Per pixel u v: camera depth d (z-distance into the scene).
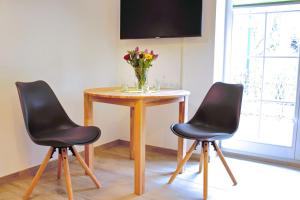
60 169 2.50
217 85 2.62
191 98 3.03
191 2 2.82
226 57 3.10
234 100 2.40
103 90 2.58
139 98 2.19
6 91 2.34
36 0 2.50
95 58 3.18
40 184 2.40
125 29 3.25
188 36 2.88
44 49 2.61
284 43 2.85
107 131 3.42
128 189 2.32
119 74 3.50
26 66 2.47
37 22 2.53
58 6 2.71
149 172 2.68
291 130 2.89
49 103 2.40
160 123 3.25
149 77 3.28
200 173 2.66
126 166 2.83
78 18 2.93
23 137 2.51
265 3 2.86
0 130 2.33
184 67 3.04
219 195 2.23
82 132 2.28
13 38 2.35
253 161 3.00
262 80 3.00
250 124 3.11
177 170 2.43
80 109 3.05
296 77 2.81
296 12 2.75
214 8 2.79
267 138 3.04
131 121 2.99
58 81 2.78
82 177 2.55
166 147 3.24
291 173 2.68
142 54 2.53
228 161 2.99
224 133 2.25
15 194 2.21
